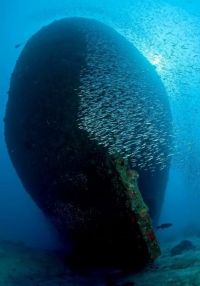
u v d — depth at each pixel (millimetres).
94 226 7188
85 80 7551
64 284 6477
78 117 7203
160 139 8906
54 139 7297
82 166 6941
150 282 5730
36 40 8805
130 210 6520
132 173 6762
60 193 7500
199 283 5211
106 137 6980
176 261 6680
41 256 8430
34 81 7938
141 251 6633
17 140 8156
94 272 7117
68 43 8211
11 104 8422
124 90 7902
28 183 8375
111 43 8586
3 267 7301
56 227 8453
